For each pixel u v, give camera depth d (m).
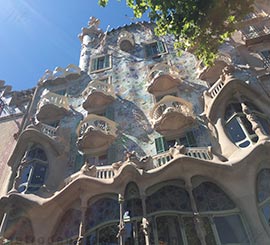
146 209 12.27
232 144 14.45
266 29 21.73
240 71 17.86
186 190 12.84
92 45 30.09
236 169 12.81
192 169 12.93
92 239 12.27
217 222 11.91
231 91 16.39
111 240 11.87
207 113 17.06
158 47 26.12
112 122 18.84
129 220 11.91
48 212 14.03
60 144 18.38
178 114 16.97
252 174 12.64
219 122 15.92
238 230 11.54
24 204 14.13
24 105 25.78
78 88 24.64
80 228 12.26
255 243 10.98
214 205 12.39
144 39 28.16
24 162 17.00
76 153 18.23
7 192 16.41
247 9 12.73
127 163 13.20
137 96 21.38
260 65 18.89
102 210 12.99
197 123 17.25
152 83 20.75
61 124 20.95
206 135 16.30
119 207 12.68
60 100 22.36
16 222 13.87
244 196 12.21
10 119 24.41
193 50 23.34
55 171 16.92
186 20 12.97
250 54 20.27
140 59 25.55
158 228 11.71
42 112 21.59
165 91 20.78
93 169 14.50
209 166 12.85
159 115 18.03
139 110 19.98
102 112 21.06
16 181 15.95
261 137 13.51
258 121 14.81
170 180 13.11
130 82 23.12
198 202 12.51
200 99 18.83
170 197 12.70
